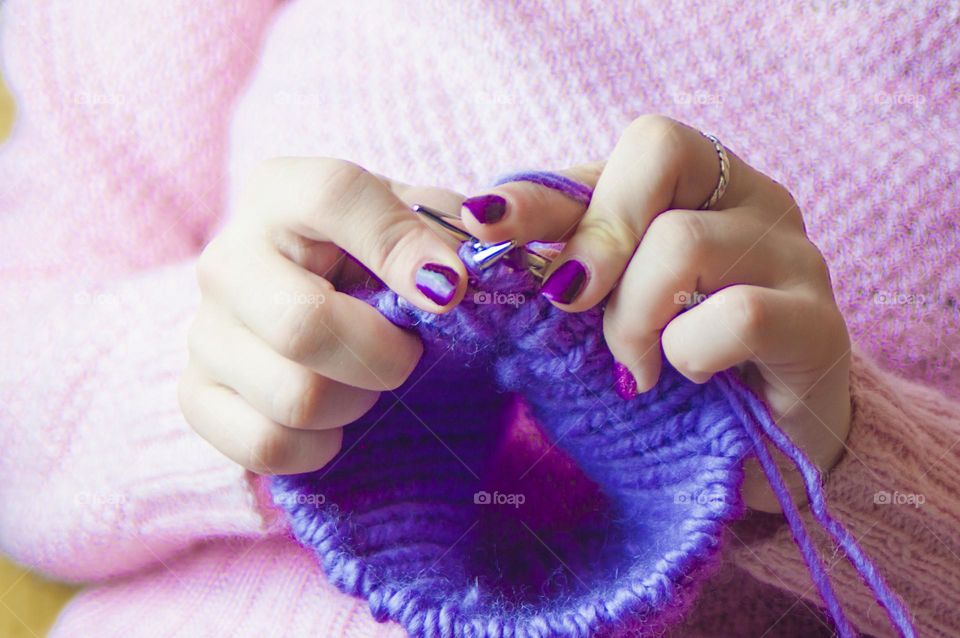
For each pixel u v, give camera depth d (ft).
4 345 1.88
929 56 1.69
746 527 1.50
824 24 1.71
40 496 1.80
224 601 1.63
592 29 1.76
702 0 1.73
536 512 1.54
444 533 1.50
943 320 1.67
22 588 1.93
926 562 1.50
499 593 1.44
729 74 1.73
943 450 1.56
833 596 1.37
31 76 2.08
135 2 2.07
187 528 1.70
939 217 1.66
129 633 1.64
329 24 1.90
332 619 1.53
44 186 2.06
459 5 1.80
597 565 1.49
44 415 1.79
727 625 1.65
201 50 2.07
